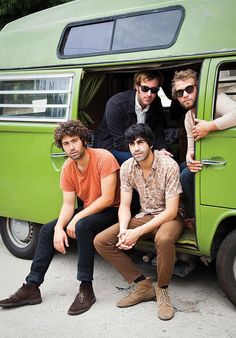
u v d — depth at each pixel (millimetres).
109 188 3861
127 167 3758
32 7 9867
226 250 3537
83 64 4234
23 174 4652
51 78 4449
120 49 4039
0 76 4891
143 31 3949
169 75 4840
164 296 3611
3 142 4793
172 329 3395
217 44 3494
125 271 3750
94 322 3547
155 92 3965
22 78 4680
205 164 3504
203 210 3566
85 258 3740
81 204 4328
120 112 4125
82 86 4352
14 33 5000
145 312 3652
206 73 3523
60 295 4027
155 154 3676
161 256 3518
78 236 3738
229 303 3762
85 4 4637
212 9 3600
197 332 3340
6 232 5020
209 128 3426
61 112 4363
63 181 4016
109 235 3703
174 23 3779
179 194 3654
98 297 3941
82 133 3797
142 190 3756
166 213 3607
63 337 3367
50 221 4363
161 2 3936
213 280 4191
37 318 3656
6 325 3568
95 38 4270
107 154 3934
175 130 5035
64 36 4512
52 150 4398
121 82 5109
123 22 4102
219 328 3385
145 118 4137
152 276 4316
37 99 4555
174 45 3705
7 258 4965
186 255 3855
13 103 4766
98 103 4941
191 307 3707
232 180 3398
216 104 3494
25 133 4594
